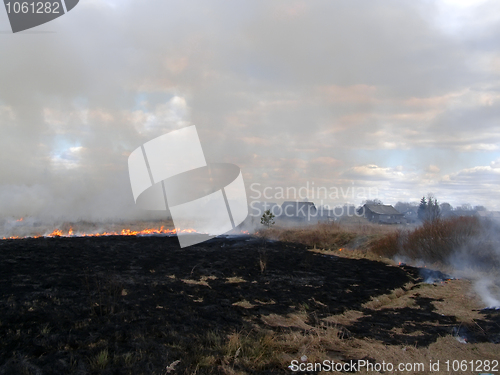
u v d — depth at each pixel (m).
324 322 7.26
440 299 9.82
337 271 13.71
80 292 8.20
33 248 15.55
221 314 7.17
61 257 13.48
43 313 6.34
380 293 10.22
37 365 4.43
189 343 5.52
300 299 8.95
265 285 10.50
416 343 6.29
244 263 14.35
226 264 13.76
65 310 6.64
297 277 12.10
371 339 6.43
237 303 8.29
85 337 5.40
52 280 9.39
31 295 7.69
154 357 4.92
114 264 12.48
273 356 5.40
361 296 9.74
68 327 5.80
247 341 5.74
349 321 7.53
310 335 6.26
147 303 7.58
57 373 4.28
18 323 5.80
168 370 4.61
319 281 11.62
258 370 4.99
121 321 6.25
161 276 10.91
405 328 7.11
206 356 5.14
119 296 8.01
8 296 7.53
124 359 4.77
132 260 13.66
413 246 16.97
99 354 4.82
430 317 7.98
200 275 11.44
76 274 10.34
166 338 5.65
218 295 8.86
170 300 8.00
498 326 7.27
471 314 8.29
